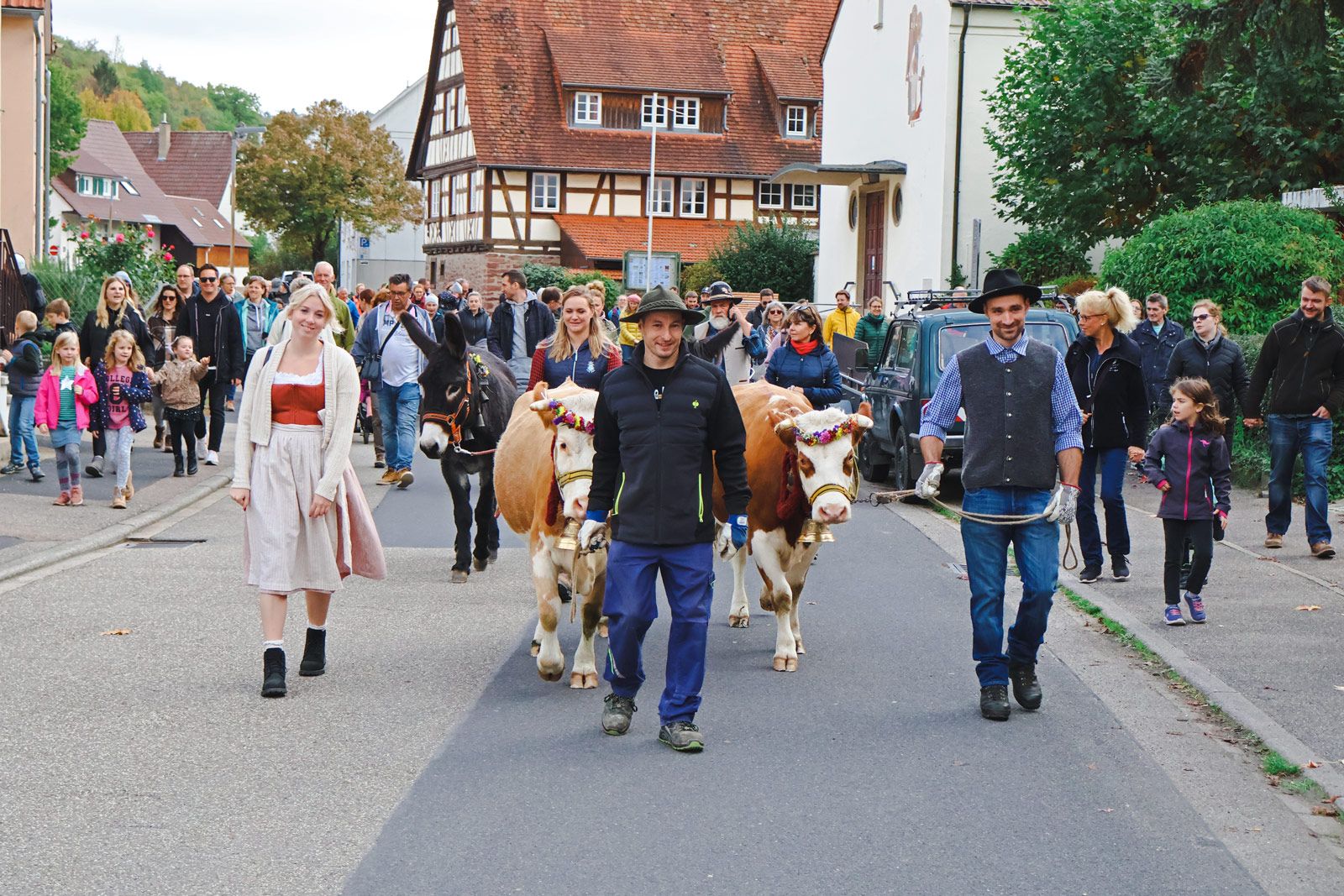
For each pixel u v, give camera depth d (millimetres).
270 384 7812
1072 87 25797
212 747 6730
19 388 15688
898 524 14680
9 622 9273
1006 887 5199
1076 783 6391
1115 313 10859
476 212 52500
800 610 10188
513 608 10156
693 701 6863
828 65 40125
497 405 11250
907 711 7559
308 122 79125
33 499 14461
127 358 14094
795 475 7934
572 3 55531
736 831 5723
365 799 6031
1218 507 9445
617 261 50594
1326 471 11992
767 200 54125
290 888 5074
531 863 5344
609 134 53062
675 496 6785
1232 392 12531
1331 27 15258
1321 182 21703
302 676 8109
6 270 21125
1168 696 7938
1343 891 5230
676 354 6918
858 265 36938
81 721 7094
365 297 24922
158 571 11234
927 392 16188
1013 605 10281
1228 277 18406
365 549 8172
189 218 98375
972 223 31141
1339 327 12227
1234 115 22125
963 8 30594
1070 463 7504
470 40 53281
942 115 30984
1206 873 5367
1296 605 10117
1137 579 11164
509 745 6855
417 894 5039
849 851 5523
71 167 88188
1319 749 6867
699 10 56750
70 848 5418
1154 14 24938
